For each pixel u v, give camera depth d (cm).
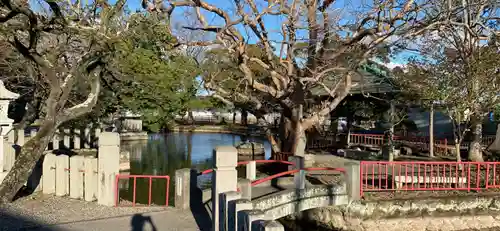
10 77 1352
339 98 1342
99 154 837
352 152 1694
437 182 1045
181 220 734
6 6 777
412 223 984
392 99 1825
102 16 939
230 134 3906
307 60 1342
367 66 1881
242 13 1106
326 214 1044
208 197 866
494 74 1177
